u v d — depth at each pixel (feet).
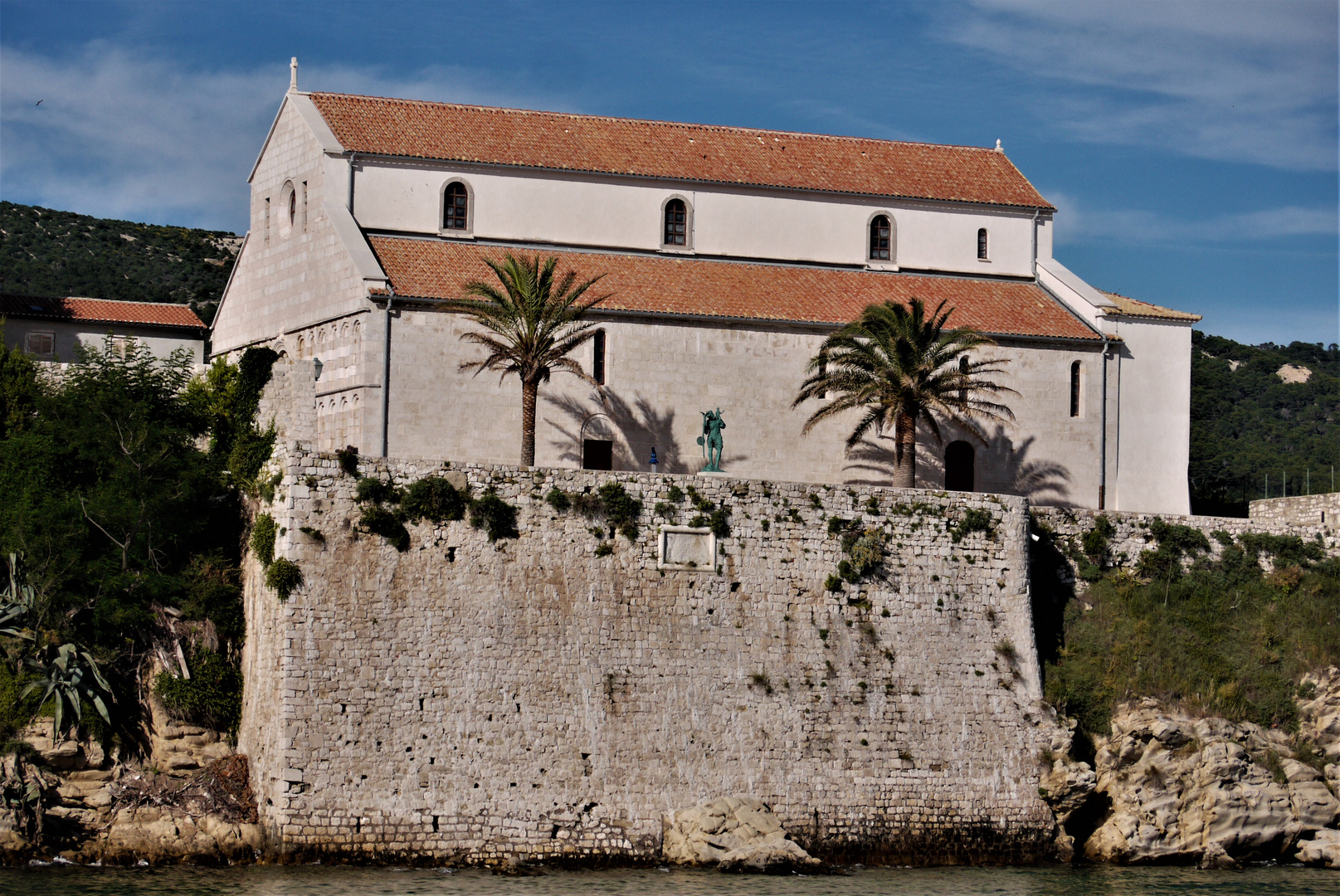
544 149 271.49
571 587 191.31
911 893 180.04
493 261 255.70
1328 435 484.74
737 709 194.29
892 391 239.91
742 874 184.03
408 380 239.30
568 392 247.70
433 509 187.62
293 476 183.83
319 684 179.73
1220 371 533.96
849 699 198.70
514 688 186.60
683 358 253.85
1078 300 279.69
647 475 197.47
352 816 178.19
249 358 202.18
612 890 173.17
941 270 286.25
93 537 197.57
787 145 291.38
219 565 197.16
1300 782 210.18
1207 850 204.44
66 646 184.75
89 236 586.45
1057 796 202.18
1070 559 226.38
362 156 256.52
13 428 218.59
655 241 272.51
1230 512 311.06
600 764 187.73
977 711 203.62
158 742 187.62
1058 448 269.85
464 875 176.35
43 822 177.27
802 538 201.98
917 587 205.57
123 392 208.95
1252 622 226.79
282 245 264.52
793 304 263.08
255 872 172.96
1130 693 213.66
